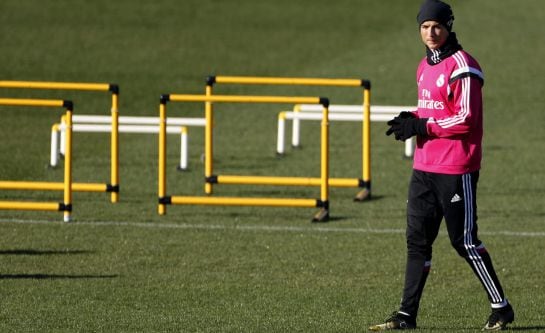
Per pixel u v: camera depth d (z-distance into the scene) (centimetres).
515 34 11594
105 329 2995
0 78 9475
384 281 3678
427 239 2948
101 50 10669
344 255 4084
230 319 3131
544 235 4472
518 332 2939
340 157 6669
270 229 4588
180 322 3086
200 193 5491
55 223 4669
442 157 2862
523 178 5906
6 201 5047
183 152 6109
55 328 3005
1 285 3562
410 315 2972
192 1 13075
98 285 3581
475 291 3544
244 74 9888
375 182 5847
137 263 3925
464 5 13025
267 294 3478
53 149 6122
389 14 12675
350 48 11000
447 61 2841
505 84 9450
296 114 6581
